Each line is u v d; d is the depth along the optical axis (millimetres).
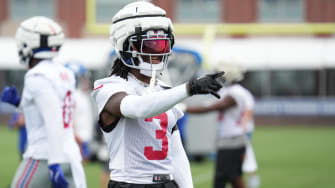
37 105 14250
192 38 90625
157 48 10672
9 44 88438
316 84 97188
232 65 23844
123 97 10125
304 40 89562
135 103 9719
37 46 14961
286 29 64250
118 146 10781
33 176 14273
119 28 10766
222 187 23953
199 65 44344
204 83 9305
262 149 55312
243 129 23688
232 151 23688
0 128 85250
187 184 11844
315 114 94500
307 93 97688
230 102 23469
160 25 10695
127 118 10633
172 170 11273
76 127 24531
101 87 10570
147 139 10766
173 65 44094
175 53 44031
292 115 94875
